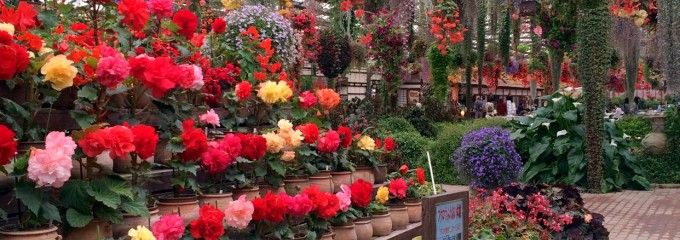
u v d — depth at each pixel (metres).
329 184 3.83
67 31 3.32
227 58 4.62
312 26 11.49
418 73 19.27
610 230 7.26
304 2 11.54
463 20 12.79
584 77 9.98
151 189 2.90
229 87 4.21
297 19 11.29
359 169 4.25
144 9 3.12
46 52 2.55
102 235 2.39
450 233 4.25
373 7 12.88
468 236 4.61
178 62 3.97
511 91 33.22
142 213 2.41
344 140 4.03
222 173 3.12
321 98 4.41
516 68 20.77
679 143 11.23
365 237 3.73
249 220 2.77
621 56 15.89
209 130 3.77
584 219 5.36
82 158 2.47
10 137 2.07
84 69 2.60
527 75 22.39
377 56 12.28
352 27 13.12
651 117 11.62
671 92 10.08
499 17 14.04
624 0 9.36
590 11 9.75
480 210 5.38
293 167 3.72
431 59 14.85
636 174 10.67
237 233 3.00
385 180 4.68
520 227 5.14
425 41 13.70
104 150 2.33
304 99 4.19
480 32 14.05
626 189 10.55
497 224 5.16
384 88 13.33
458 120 14.73
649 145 11.29
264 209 2.89
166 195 2.96
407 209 4.18
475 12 12.38
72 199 2.30
